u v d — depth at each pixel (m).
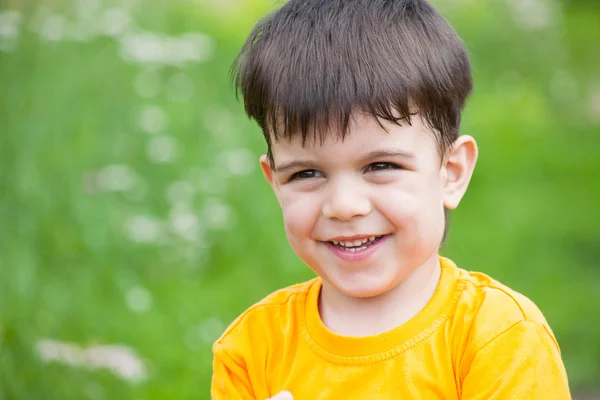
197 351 5.33
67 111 5.84
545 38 13.69
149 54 7.16
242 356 2.79
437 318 2.60
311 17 2.69
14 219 4.95
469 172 2.73
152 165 6.91
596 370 5.68
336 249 2.55
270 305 2.83
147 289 6.20
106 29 6.94
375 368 2.56
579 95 12.98
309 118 2.46
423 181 2.53
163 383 4.99
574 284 7.02
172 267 6.52
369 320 2.64
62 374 4.52
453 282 2.67
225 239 6.76
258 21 2.95
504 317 2.54
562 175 9.94
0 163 5.07
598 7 16.91
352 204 2.45
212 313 5.96
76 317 5.05
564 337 6.11
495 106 11.94
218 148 7.32
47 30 6.10
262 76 2.62
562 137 11.46
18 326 4.50
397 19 2.67
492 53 13.52
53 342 4.60
